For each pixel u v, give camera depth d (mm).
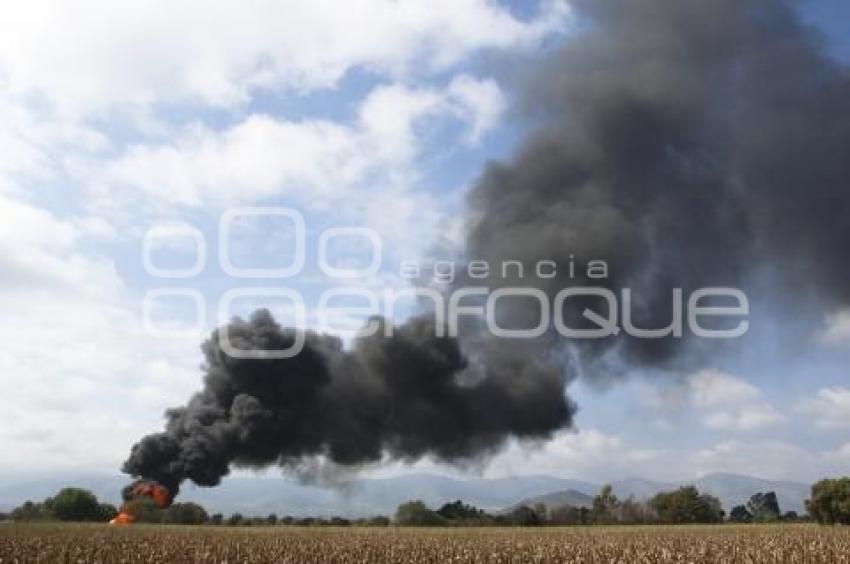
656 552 40188
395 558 39000
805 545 42281
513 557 39625
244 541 48688
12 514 92625
